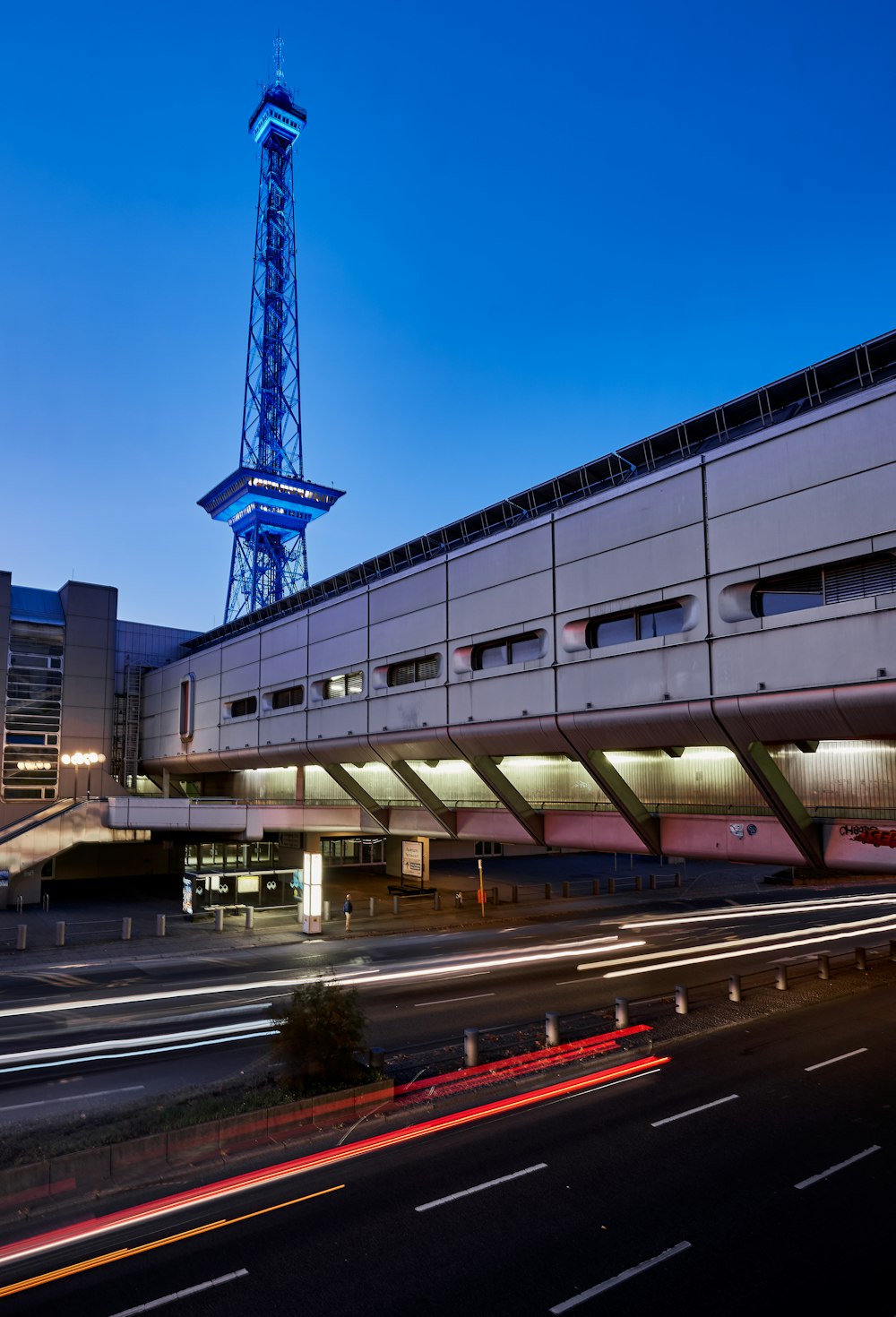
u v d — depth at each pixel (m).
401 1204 12.25
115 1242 11.18
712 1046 20.19
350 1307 9.82
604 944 34.59
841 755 21.42
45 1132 14.22
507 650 29.78
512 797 31.70
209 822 44.91
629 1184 12.92
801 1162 13.73
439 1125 15.19
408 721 34.12
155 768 64.94
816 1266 10.68
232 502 125.75
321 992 17.14
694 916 42.72
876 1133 14.91
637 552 24.33
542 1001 24.47
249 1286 10.20
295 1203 12.26
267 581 124.62
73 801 49.34
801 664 19.88
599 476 27.48
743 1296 10.05
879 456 18.48
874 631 18.45
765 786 22.14
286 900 44.00
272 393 129.38
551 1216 11.95
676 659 23.03
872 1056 19.33
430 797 37.06
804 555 19.88
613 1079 17.86
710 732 22.56
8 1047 20.30
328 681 41.31
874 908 46.06
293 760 44.75
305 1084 15.96
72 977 28.81
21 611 60.09
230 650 52.47
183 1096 16.03
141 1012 23.70
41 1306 9.77
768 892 52.38
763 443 21.03
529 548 28.47
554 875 60.00
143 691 68.31
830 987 25.95
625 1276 10.47
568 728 26.39
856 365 20.27
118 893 52.09
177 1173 12.97
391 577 36.09
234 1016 23.27
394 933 37.34
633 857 72.00
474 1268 10.62
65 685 60.75
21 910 42.75
